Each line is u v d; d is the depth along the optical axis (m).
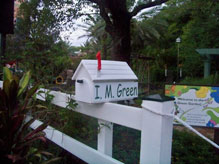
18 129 1.87
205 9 10.23
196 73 15.97
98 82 1.99
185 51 16.33
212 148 2.96
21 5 5.80
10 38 5.75
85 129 2.58
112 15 5.84
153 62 20.83
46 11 4.69
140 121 1.68
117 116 1.90
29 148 1.93
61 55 3.61
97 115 2.14
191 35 15.27
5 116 1.75
